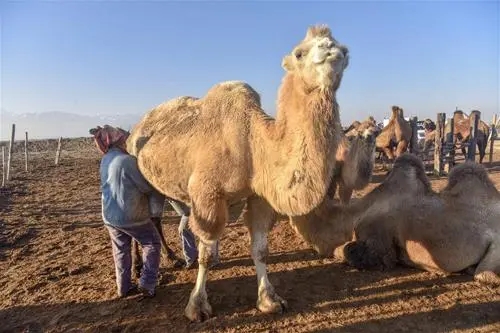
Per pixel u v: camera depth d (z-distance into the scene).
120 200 4.88
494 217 5.37
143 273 5.13
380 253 5.77
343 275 5.72
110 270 6.16
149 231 5.12
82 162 22.91
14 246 7.54
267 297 4.75
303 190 4.16
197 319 4.59
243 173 4.51
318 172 4.12
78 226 8.86
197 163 4.62
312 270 5.94
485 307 4.76
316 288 5.35
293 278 5.69
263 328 4.44
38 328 4.57
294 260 6.36
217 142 4.58
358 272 5.80
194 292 4.72
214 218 4.49
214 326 4.50
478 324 4.44
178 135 4.89
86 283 5.70
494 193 5.58
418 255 5.59
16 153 29.64
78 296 5.30
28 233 8.28
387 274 5.70
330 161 4.16
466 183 5.58
